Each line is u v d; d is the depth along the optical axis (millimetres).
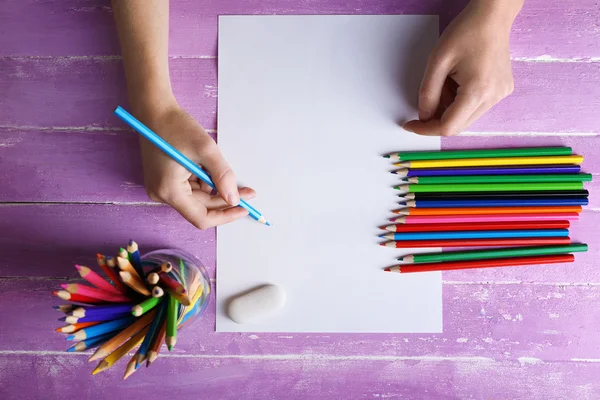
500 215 694
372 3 699
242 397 704
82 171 708
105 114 708
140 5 624
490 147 704
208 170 606
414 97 698
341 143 698
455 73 648
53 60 707
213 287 699
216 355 705
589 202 706
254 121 696
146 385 708
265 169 697
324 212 698
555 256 697
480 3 630
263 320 697
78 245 706
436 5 699
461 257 699
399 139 698
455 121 642
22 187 708
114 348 539
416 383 705
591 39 706
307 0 699
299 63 698
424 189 690
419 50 698
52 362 710
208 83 701
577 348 706
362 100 698
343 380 705
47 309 709
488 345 707
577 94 706
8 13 707
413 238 693
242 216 681
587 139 706
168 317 535
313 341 704
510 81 649
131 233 706
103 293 551
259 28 698
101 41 707
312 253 698
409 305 700
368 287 699
